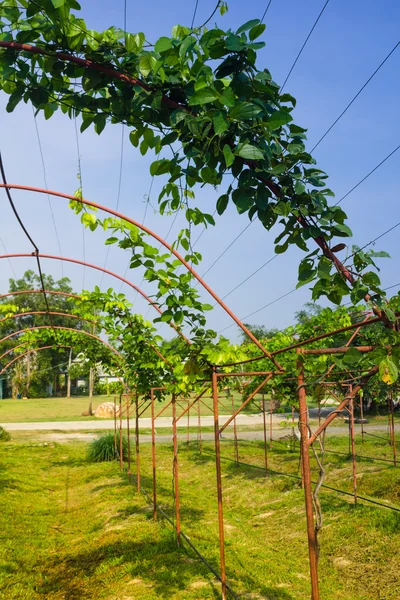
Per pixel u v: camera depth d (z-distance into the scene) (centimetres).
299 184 230
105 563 665
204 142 239
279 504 970
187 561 641
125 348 930
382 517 778
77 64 254
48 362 5888
